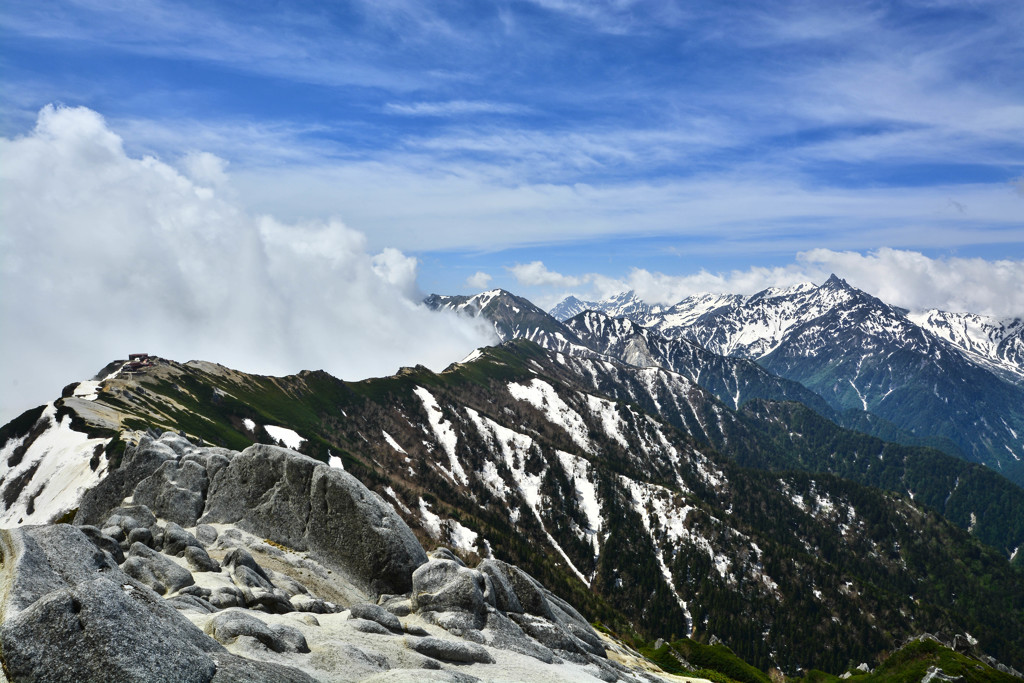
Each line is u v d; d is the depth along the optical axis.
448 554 55.56
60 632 20.91
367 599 48.47
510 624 43.31
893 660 161.75
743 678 138.88
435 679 26.22
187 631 23.72
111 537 41.31
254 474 56.12
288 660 26.91
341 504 52.62
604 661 48.16
